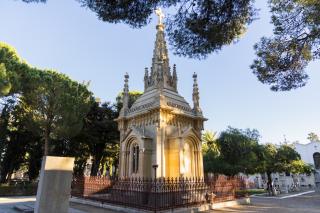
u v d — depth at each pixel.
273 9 12.30
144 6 9.34
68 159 10.54
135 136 19.58
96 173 36.44
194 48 10.88
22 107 29.42
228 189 19.58
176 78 23.88
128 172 19.77
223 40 10.80
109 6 9.15
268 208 17.83
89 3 9.17
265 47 13.09
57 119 28.27
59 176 10.13
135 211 13.95
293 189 49.09
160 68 21.61
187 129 19.83
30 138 32.88
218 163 35.84
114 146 38.25
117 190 16.34
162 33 24.81
